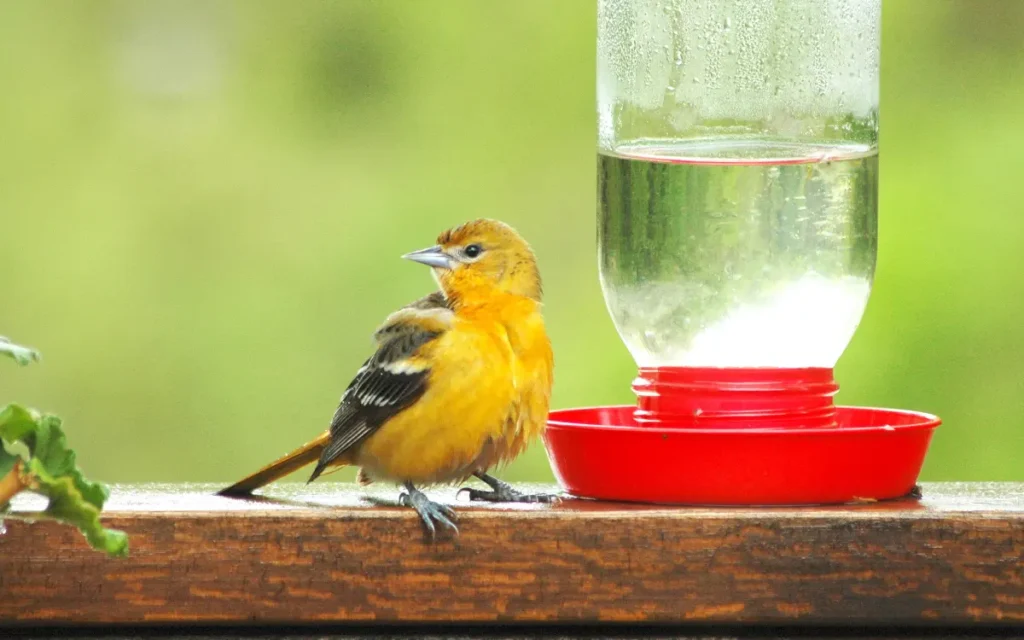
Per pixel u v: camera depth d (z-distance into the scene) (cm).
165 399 1360
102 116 1427
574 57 1412
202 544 695
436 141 1409
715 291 784
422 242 1386
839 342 800
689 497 734
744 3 792
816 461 725
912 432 745
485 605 696
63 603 690
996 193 1335
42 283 1388
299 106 1432
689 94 791
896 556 694
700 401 761
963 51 1375
